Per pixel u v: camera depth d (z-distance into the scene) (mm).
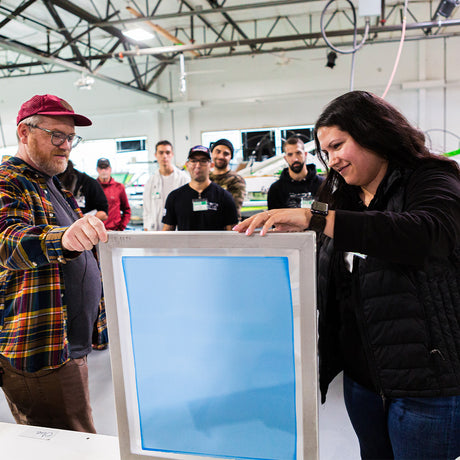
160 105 9805
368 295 846
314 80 9266
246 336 623
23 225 910
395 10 7969
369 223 666
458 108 8617
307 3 7348
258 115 9656
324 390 1004
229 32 8773
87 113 10352
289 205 3062
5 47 6031
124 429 697
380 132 814
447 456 839
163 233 604
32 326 1082
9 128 10688
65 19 7191
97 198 3051
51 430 854
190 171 2711
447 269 803
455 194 728
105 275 648
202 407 667
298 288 581
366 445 1020
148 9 6785
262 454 660
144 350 665
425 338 805
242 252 587
